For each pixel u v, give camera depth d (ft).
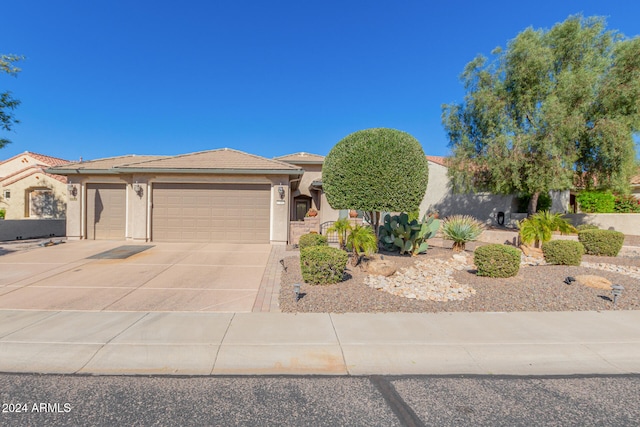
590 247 38.04
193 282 25.20
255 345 14.03
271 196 45.85
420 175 27.68
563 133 50.57
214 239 45.98
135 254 37.01
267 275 27.68
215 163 47.01
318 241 34.42
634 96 48.80
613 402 10.61
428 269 28.53
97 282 24.91
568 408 10.28
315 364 12.86
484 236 50.60
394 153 26.91
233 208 46.06
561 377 12.16
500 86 58.54
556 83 55.77
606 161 52.47
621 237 36.68
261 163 47.67
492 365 12.93
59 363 12.67
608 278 24.89
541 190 55.11
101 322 16.47
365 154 27.12
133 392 10.96
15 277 26.20
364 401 10.58
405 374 12.28
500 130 57.98
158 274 27.76
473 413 9.99
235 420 9.54
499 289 21.98
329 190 29.09
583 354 13.74
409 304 19.43
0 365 12.48
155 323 16.38
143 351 13.50
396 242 33.63
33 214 68.44
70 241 46.52
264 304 19.79
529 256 38.42
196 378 11.89
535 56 53.83
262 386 11.40
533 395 11.00
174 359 13.03
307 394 10.94
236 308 18.99
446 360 13.21
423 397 10.84
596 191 61.98
